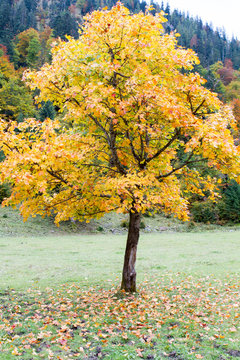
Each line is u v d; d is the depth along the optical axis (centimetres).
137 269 1368
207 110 822
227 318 687
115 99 697
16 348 521
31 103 5906
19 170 648
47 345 546
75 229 3123
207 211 3694
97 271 1314
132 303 795
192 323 657
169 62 730
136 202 694
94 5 14650
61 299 861
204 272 1243
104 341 564
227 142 658
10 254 1709
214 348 539
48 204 801
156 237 2753
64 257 1667
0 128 650
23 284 1052
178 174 994
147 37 716
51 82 745
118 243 2319
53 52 764
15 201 695
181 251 1894
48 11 14762
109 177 805
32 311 746
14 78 5950
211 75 6209
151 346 551
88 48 692
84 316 695
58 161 668
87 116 780
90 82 697
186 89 744
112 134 801
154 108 711
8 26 9919
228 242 2281
